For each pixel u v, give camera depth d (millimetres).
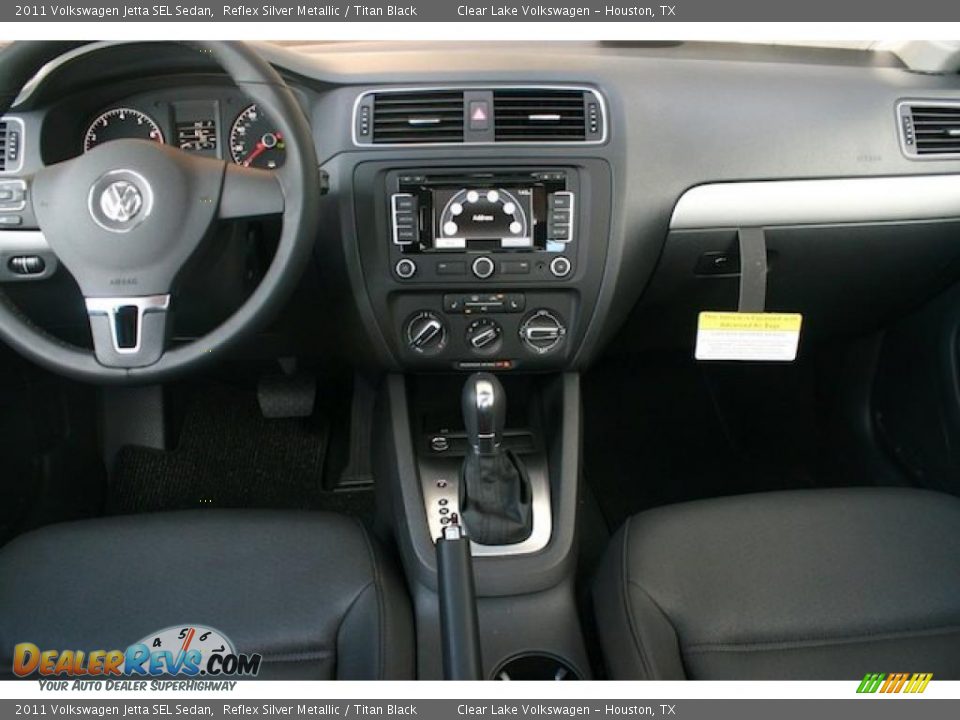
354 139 1086
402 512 1222
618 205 1133
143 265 917
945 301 1421
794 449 1736
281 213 940
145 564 1011
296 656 944
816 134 1185
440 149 1085
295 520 1086
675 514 1089
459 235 1134
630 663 928
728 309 1404
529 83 1096
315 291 1271
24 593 973
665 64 1173
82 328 1342
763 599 965
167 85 1126
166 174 913
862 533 1041
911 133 1209
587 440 1770
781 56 1248
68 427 1539
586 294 1180
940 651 918
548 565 1134
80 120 1136
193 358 939
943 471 1453
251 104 1140
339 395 1804
